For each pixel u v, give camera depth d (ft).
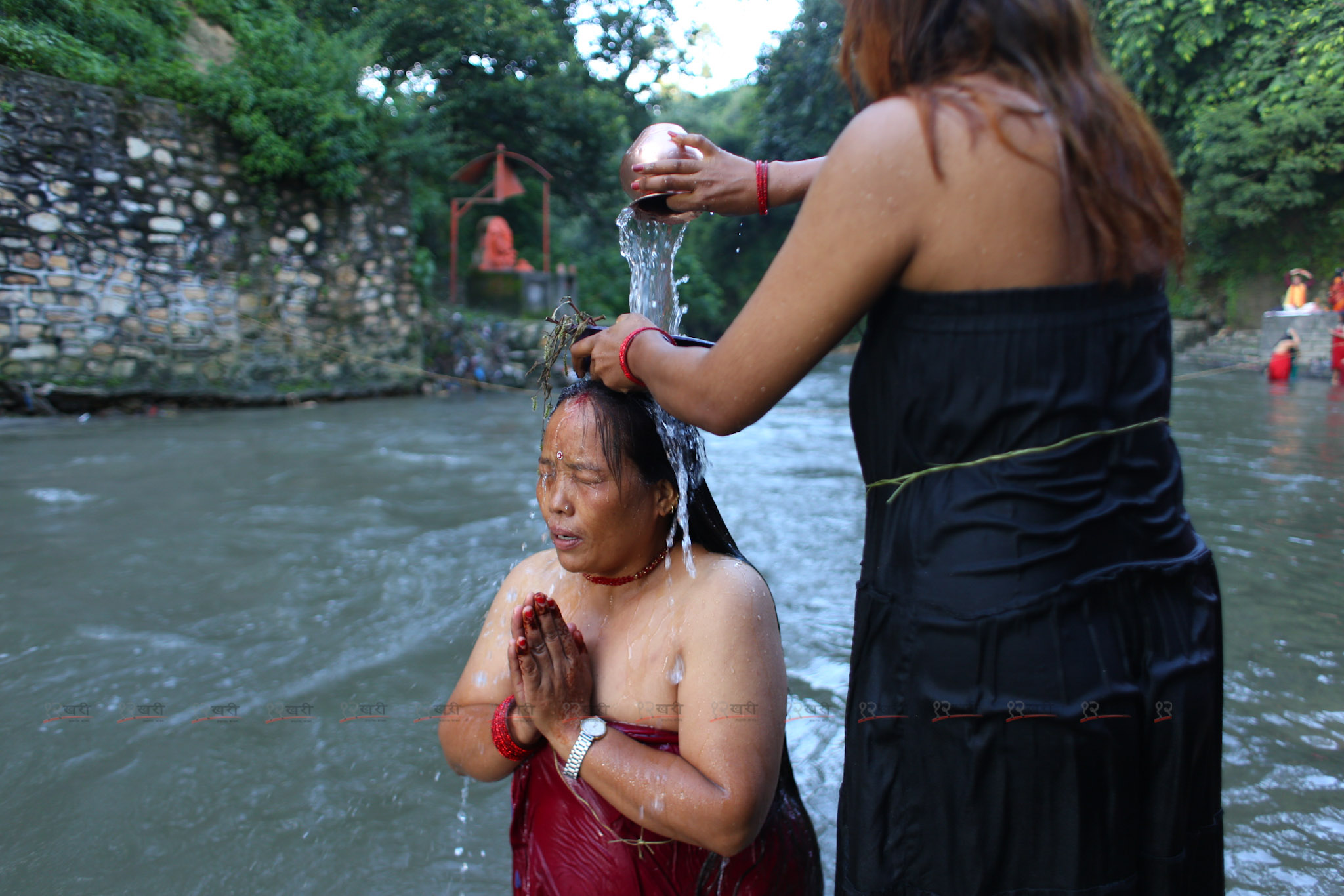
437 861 6.91
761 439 28.96
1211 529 16.39
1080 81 3.79
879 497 4.27
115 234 36.70
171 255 38.19
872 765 4.22
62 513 17.60
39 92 34.58
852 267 3.75
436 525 16.88
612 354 4.61
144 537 15.85
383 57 61.57
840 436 29.89
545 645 4.54
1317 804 7.57
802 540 15.74
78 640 11.09
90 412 35.50
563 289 60.03
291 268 41.75
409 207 45.29
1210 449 25.38
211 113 38.40
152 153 37.37
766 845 4.89
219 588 13.05
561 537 4.84
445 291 59.98
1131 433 3.87
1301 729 8.85
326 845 7.08
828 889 6.56
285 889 6.53
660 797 4.41
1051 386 3.70
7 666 10.27
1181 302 70.18
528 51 66.39
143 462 23.72
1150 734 3.96
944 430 3.87
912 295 3.85
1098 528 3.82
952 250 3.69
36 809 7.45
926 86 3.79
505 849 7.11
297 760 8.30
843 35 4.28
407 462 24.13
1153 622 3.95
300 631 11.46
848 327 3.91
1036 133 3.62
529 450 26.61
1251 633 11.32
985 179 3.61
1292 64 64.75
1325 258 66.54
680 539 5.08
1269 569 13.89
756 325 3.92
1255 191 63.46
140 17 40.70
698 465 5.11
